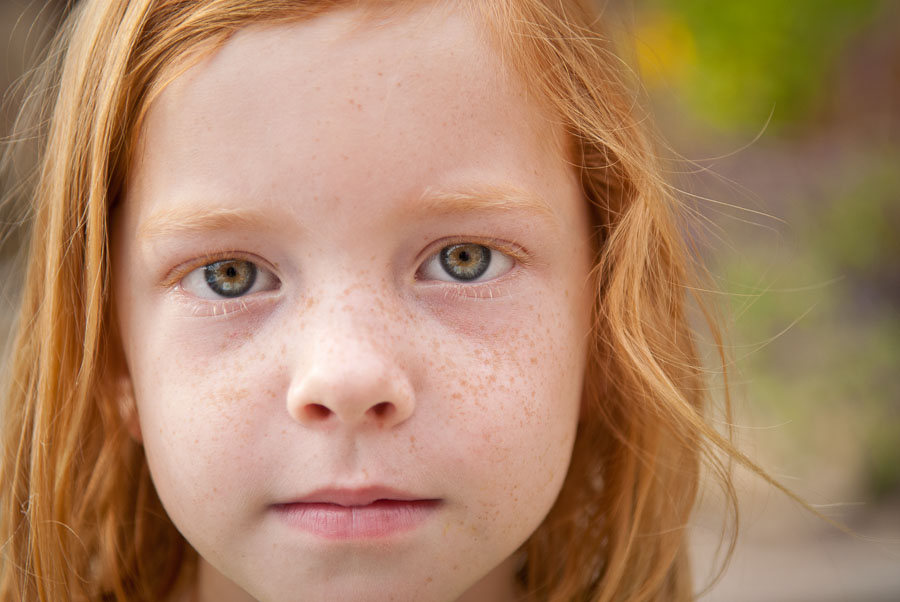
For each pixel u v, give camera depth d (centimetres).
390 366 43
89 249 46
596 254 48
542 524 52
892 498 83
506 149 44
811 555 75
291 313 43
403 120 43
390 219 43
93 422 48
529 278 45
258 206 43
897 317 92
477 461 43
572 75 47
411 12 43
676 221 51
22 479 50
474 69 44
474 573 44
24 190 53
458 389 43
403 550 43
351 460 43
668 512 51
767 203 98
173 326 44
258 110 43
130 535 51
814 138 101
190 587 51
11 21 86
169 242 44
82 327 47
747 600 69
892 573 73
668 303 50
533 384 44
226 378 43
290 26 43
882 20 98
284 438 43
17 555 50
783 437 81
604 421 51
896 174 99
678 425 50
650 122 51
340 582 43
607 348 49
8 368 52
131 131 45
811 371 87
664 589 52
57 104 48
